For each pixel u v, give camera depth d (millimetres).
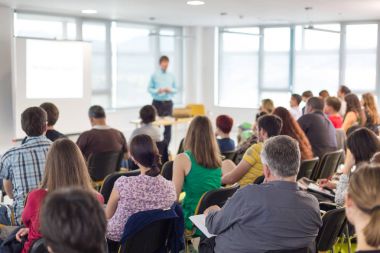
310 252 2375
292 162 2328
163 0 7797
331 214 2865
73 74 9336
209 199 3180
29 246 2643
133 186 2869
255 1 7883
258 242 2309
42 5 8445
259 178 3736
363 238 1514
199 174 3525
